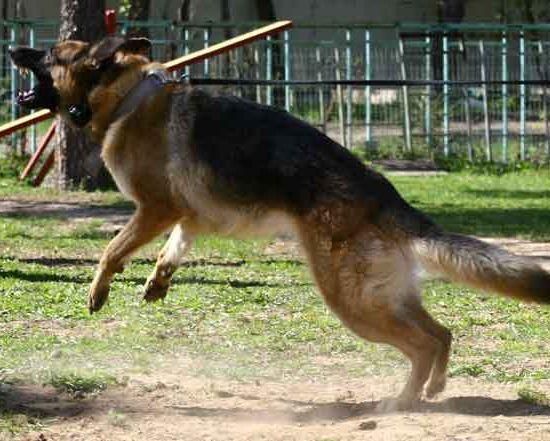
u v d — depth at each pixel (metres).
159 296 9.42
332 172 8.48
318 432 7.81
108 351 10.59
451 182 29.17
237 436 7.73
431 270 8.58
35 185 26.11
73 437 7.63
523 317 12.61
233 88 31.45
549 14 46.81
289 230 8.66
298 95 32.41
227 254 17.19
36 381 9.20
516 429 7.81
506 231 20.41
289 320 12.17
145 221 9.05
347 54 31.70
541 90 33.38
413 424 7.97
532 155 32.84
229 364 10.29
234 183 8.70
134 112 8.99
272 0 43.81
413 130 32.72
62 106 9.52
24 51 9.58
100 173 25.69
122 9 37.25
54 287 13.66
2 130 16.25
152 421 8.12
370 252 8.41
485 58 33.12
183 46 31.62
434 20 45.53
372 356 10.68
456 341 11.41
